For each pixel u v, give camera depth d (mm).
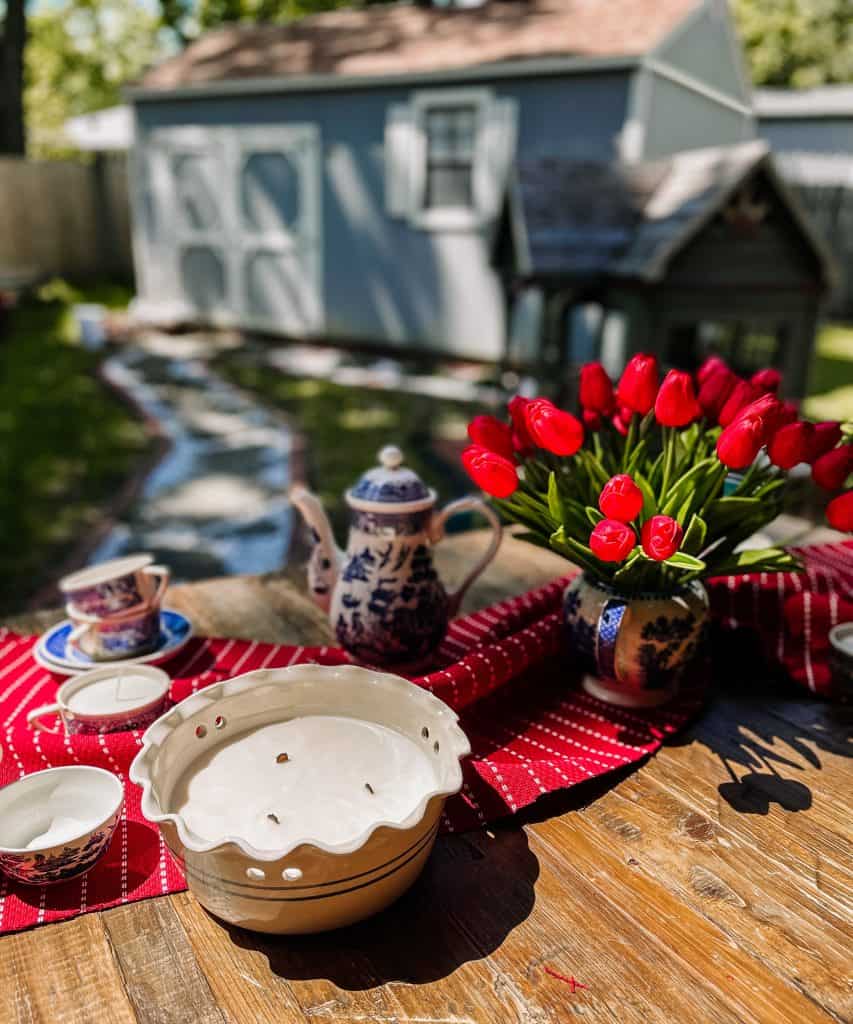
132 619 1122
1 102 11062
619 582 997
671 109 6289
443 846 833
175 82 8336
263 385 6586
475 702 1084
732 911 752
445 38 7344
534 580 1514
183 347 8086
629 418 1058
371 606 1062
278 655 1178
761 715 1080
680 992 667
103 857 802
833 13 17141
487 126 6711
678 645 1006
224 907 672
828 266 4094
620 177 4387
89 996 659
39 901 750
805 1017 647
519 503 1002
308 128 7680
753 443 833
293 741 832
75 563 3418
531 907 752
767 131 11562
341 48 7902
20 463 4691
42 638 1184
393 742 832
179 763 786
